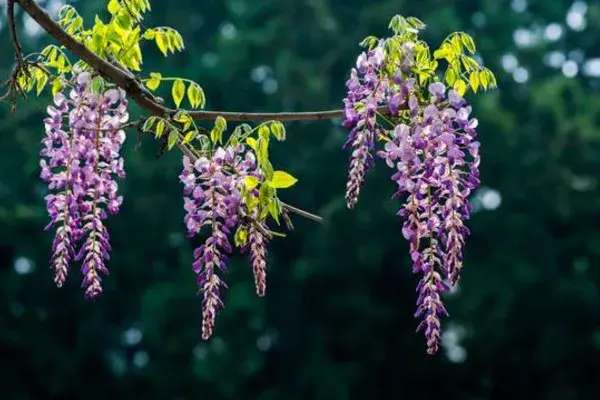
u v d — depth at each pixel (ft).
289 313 82.58
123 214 84.17
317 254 79.82
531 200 81.82
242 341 82.53
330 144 84.33
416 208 12.55
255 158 12.89
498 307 78.84
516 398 79.41
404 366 78.95
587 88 98.73
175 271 85.56
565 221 82.23
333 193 84.02
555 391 78.64
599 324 78.54
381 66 12.85
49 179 13.24
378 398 79.25
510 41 93.66
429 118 12.63
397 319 79.05
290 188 84.23
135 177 83.82
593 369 78.28
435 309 12.31
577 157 83.97
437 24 85.76
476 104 83.97
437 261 12.49
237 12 95.71
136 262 83.76
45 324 81.46
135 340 88.74
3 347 79.56
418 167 12.57
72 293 82.43
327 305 79.46
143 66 92.32
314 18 89.92
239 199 12.69
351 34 89.97
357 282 79.05
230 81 89.76
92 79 13.17
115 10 13.60
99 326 82.84
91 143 13.29
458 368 78.74
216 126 12.80
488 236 80.79
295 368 81.87
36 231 82.58
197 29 97.04
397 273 79.30
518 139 83.05
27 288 81.71
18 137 86.58
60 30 12.47
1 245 81.61
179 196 84.74
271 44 89.66
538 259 80.23
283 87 87.66
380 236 78.95
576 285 79.00
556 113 85.35
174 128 12.75
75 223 13.21
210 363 83.10
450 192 12.52
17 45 13.09
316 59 90.12
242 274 82.38
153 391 81.82
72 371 80.64
